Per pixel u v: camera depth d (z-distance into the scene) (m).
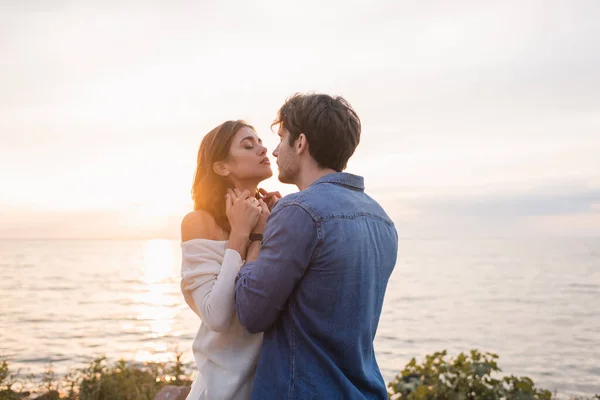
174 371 6.51
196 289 1.96
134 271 117.81
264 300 1.75
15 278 95.94
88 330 36.53
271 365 1.82
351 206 1.86
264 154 2.17
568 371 21.92
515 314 44.47
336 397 1.74
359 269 1.81
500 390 5.00
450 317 42.34
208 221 2.11
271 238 1.78
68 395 6.25
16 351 27.42
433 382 5.10
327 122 1.89
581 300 55.59
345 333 1.78
